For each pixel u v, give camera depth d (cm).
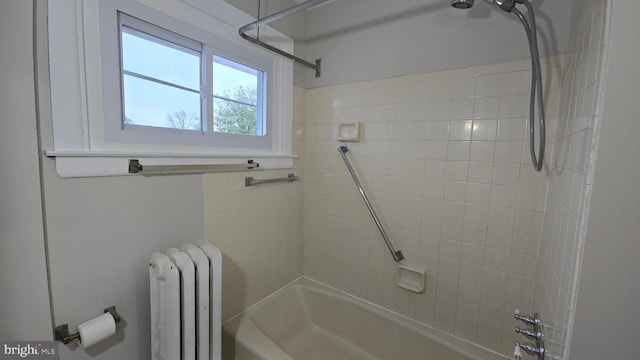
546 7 104
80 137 85
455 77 126
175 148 115
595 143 44
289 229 176
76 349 87
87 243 88
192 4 113
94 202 89
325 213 177
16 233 73
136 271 101
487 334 127
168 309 92
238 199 140
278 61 161
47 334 80
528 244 115
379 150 151
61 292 83
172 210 112
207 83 124
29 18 72
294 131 172
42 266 78
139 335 103
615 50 41
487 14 117
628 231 42
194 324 97
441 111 131
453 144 129
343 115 163
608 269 44
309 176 182
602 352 45
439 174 134
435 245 138
